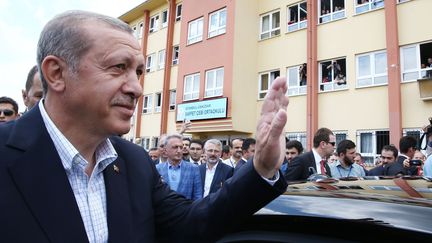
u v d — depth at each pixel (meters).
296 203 1.47
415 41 11.15
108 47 1.10
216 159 5.57
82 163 1.14
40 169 1.04
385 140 11.40
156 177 1.48
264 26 15.92
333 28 13.28
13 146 1.04
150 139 20.33
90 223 1.12
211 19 16.55
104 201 1.20
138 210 1.26
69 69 1.08
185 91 17.38
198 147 7.25
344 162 5.39
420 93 10.46
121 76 1.13
